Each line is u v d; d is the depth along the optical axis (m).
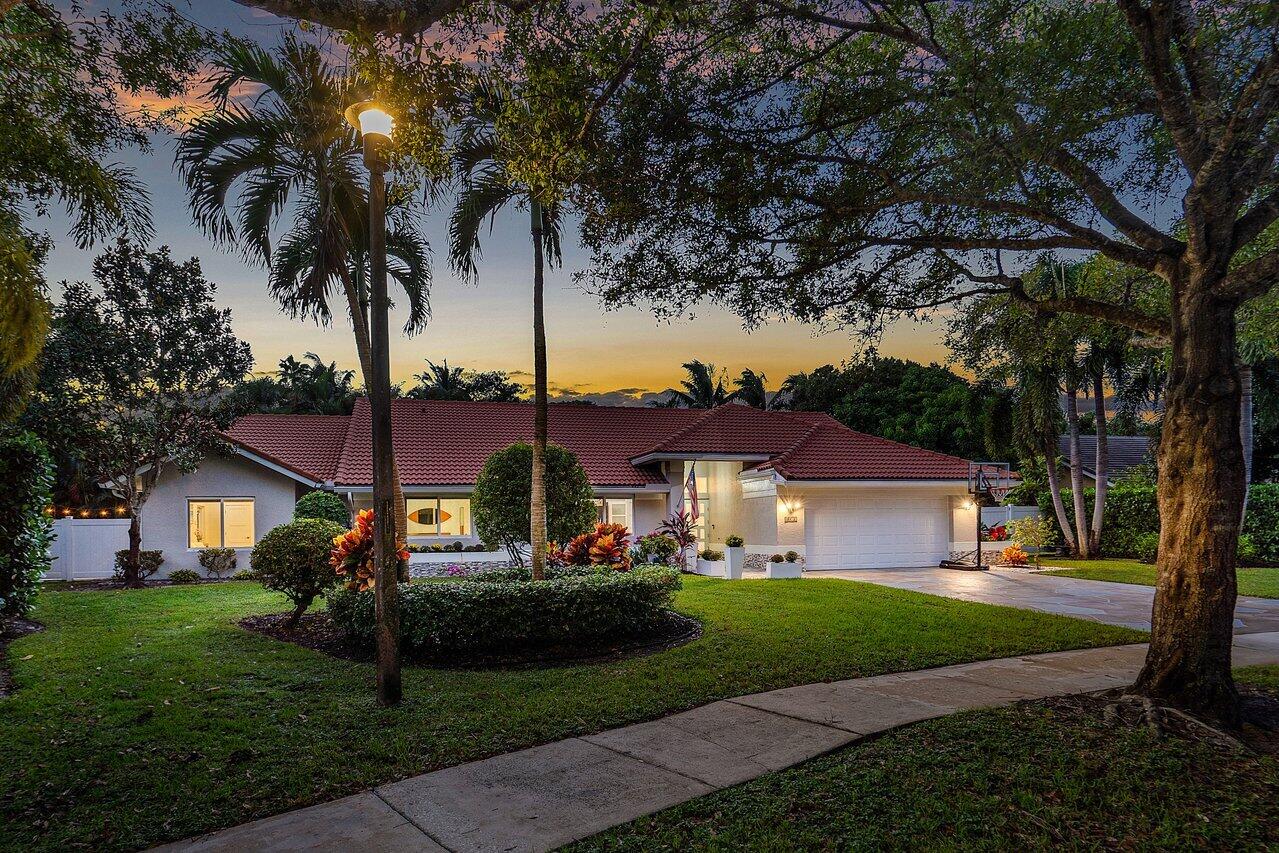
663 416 26.70
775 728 6.32
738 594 14.11
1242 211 8.47
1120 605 14.10
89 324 16.83
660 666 8.52
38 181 7.63
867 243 8.05
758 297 8.41
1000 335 9.77
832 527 21.39
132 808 4.88
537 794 5.08
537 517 11.59
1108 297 10.05
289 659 8.98
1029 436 24.56
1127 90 7.11
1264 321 10.49
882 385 36.84
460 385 42.28
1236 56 6.23
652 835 4.46
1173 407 6.63
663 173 7.52
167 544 19.31
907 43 7.50
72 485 20.98
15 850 4.35
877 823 4.52
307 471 21.02
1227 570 6.32
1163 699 6.38
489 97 6.97
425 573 18.20
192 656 8.99
